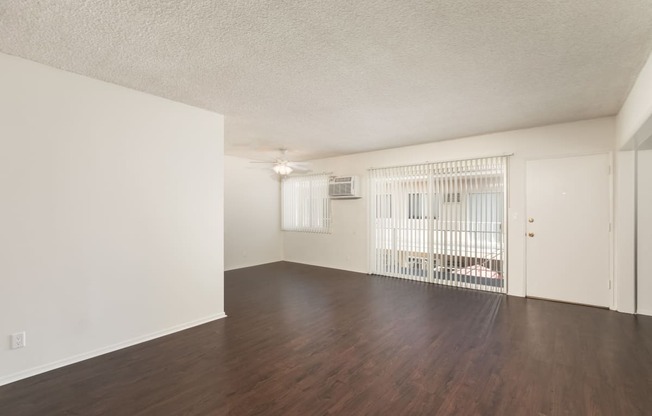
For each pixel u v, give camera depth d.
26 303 2.52
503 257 4.84
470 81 2.95
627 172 3.91
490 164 4.92
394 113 3.90
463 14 1.95
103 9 1.89
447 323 3.65
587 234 4.22
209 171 3.82
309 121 4.23
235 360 2.81
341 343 3.14
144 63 2.61
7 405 2.18
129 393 2.32
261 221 7.52
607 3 1.84
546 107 3.67
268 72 2.78
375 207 6.32
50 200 2.64
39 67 2.59
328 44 2.31
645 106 2.56
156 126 3.34
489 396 2.25
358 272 6.52
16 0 1.79
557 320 3.72
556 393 2.28
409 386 2.38
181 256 3.55
